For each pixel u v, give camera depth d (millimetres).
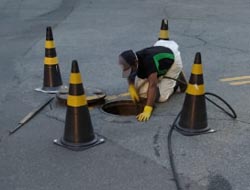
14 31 12430
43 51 10156
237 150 5254
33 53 9992
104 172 4805
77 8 16266
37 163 5016
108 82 7773
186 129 5660
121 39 11219
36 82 7852
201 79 5586
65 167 4922
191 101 5617
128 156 5125
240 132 5711
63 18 14258
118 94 7117
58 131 5812
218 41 10930
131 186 4543
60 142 5445
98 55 9672
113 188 4512
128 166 4918
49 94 7199
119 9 15984
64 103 6664
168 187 4516
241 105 6625
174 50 6672
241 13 15023
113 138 5562
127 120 6078
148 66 6211
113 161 5023
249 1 17828
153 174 4754
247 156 5117
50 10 15891
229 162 4984
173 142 5441
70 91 5277
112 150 5266
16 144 5465
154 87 6234
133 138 5559
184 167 4883
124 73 6281
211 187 4508
